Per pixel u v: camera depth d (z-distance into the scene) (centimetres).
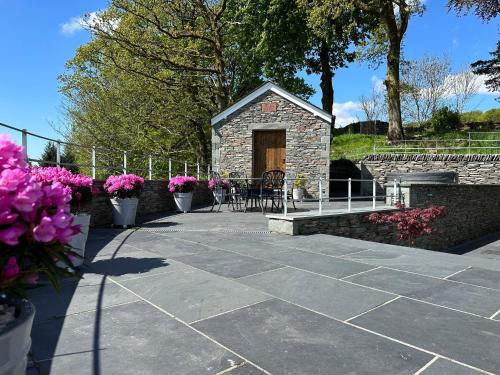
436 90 3556
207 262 467
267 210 1055
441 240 1150
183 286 370
